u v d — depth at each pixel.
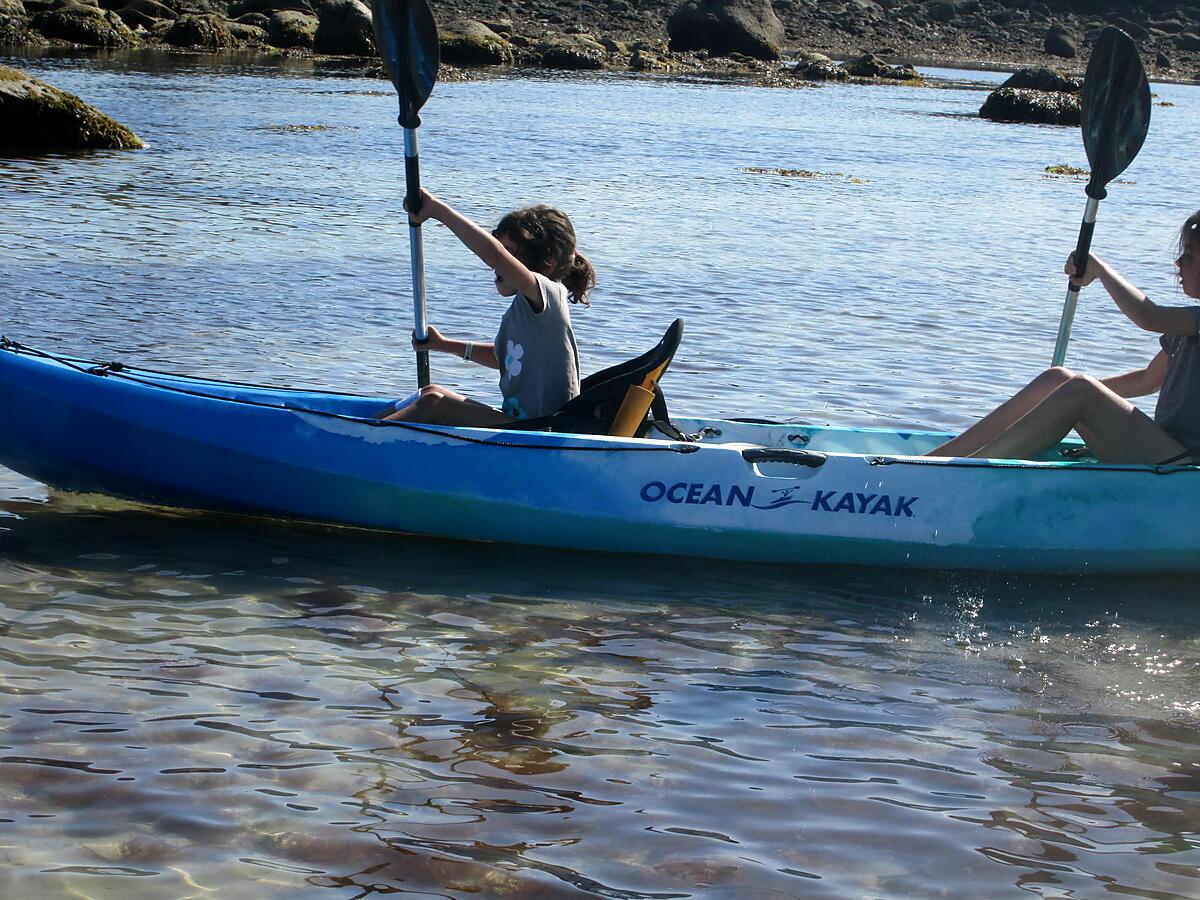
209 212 13.05
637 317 9.31
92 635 4.21
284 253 11.11
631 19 49.16
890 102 35.00
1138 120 5.41
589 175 17.58
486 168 17.66
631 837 3.25
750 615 4.69
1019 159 23.02
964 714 3.97
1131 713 4.02
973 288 10.98
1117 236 14.38
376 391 7.14
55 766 3.43
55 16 35.56
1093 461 5.62
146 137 19.23
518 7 48.81
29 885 2.96
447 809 3.34
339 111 24.30
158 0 39.94
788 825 3.33
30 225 11.77
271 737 3.64
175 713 3.73
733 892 3.05
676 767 3.58
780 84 38.59
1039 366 8.39
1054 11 58.81
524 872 3.09
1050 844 3.29
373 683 3.99
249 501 5.33
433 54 5.21
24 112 17.41
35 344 7.71
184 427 5.26
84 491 5.49
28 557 4.86
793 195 16.80
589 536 5.23
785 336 8.90
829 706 3.99
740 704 3.97
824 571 5.19
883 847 3.25
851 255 12.41
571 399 5.29
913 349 8.69
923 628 4.64
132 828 3.19
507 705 3.89
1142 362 8.64
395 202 14.34
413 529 5.30
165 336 8.12
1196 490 5.19
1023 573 5.25
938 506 5.16
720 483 5.18
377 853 3.14
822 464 5.20
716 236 13.14
